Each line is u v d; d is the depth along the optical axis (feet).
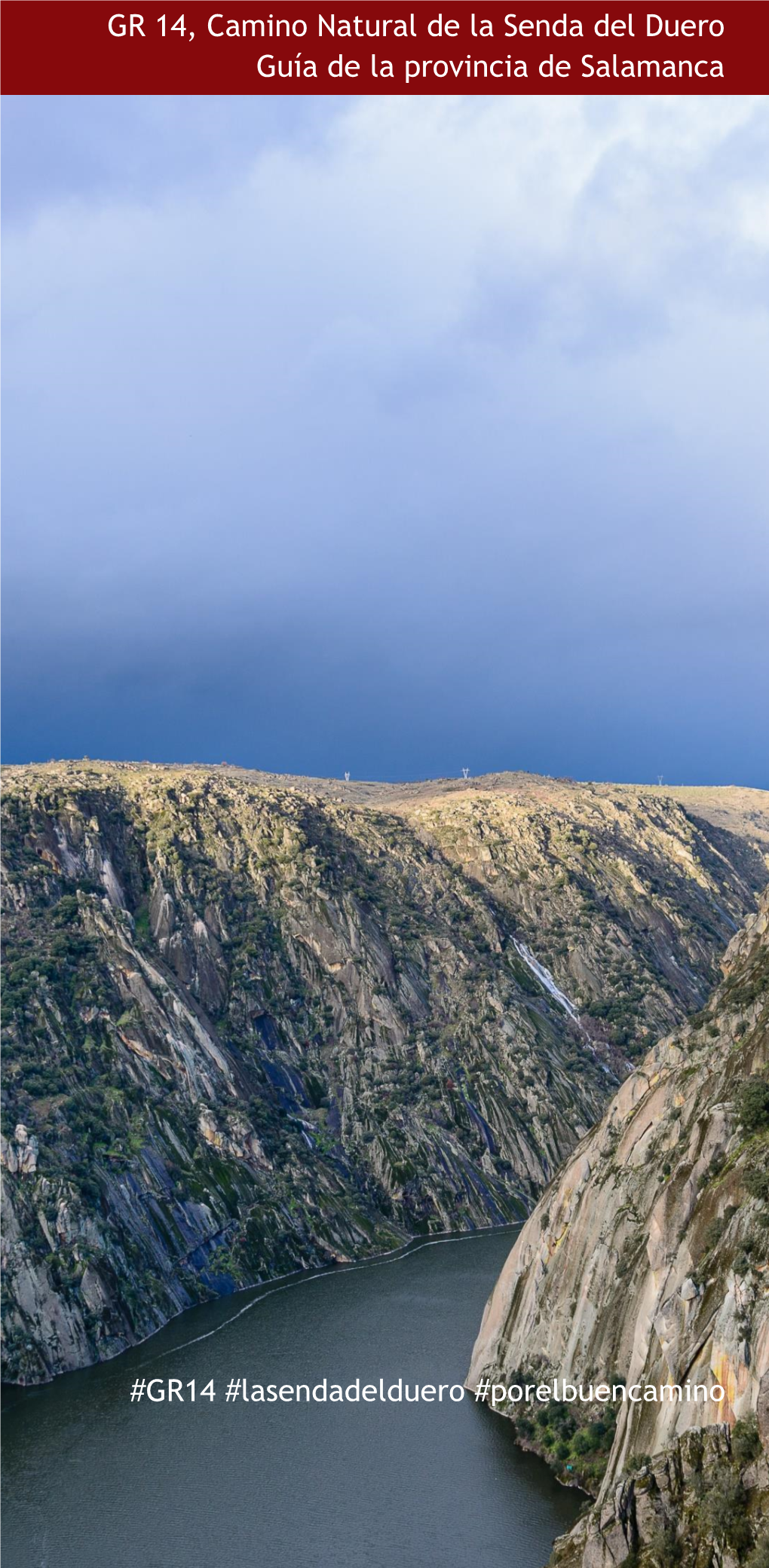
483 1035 608.19
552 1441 244.01
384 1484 244.42
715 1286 186.19
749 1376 167.73
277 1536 228.63
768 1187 189.78
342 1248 467.11
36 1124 405.80
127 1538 233.35
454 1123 557.33
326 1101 557.74
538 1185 548.31
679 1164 223.51
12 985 475.72
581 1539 186.29
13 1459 277.85
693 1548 159.74
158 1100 466.70
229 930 612.70
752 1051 232.73
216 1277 417.49
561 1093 587.68
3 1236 358.64
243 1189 459.32
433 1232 509.76
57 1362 339.98
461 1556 213.66
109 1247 379.35
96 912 541.34
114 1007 495.82
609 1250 248.93
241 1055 550.77
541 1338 265.54
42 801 614.34
